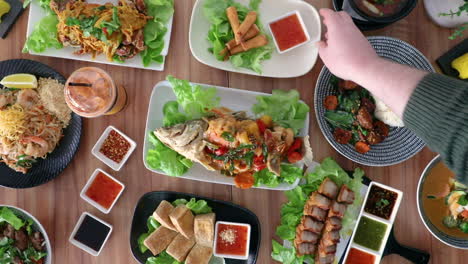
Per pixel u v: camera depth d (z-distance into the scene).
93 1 0.87
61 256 0.91
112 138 0.89
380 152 0.87
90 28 0.81
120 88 0.87
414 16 0.88
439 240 0.90
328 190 0.87
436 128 0.51
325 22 0.74
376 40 0.84
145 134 0.86
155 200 0.89
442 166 0.88
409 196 0.90
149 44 0.85
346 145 0.87
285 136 0.79
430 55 0.89
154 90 0.86
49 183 0.90
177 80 0.81
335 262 0.89
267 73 0.87
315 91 0.85
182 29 0.89
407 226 0.90
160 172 0.87
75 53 0.87
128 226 0.90
